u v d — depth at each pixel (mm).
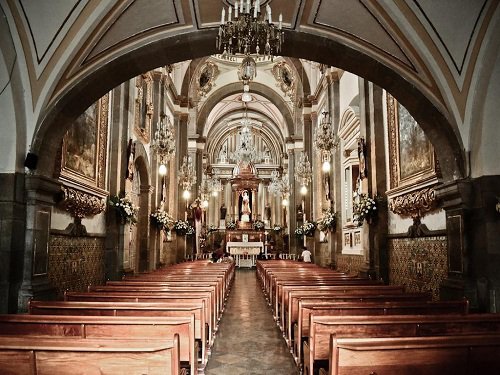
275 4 7848
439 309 5008
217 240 37969
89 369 2709
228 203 41281
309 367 4184
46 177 7238
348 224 14273
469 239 6961
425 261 8719
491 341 2893
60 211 8516
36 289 6949
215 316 7523
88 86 7836
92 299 5793
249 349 6391
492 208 6680
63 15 6656
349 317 3936
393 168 10477
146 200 15250
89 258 10141
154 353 2723
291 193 24125
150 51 8289
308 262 17594
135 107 13820
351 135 14461
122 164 11961
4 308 6570
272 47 7758
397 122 10195
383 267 10781
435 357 2783
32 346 2742
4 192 6781
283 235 33062
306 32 8398
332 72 16297
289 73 24422
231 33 6223
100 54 7770
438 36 6941
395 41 7574
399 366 2760
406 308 4879
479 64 6629
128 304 4840
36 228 7090
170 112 20578
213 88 26203
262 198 40875
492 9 6102
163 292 6406
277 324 8344
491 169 6754
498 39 6203
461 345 2809
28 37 6613
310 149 20797
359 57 8281
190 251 22500
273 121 34531
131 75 8469
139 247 14977
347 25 7941
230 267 14930
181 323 3928
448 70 7145
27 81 6863
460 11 6457
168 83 18812
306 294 6078
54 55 7004
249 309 10328
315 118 20500
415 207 8992
